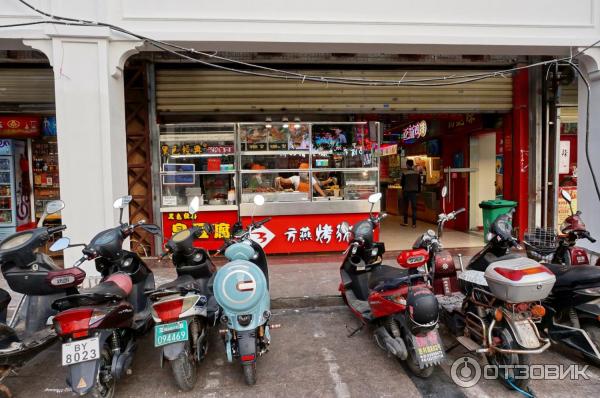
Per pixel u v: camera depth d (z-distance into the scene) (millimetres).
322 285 5289
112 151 4961
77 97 4836
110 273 3783
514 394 2928
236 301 2855
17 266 3252
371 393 2971
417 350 2881
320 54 6785
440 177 10125
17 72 6648
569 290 3205
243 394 2986
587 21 5668
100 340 2705
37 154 7695
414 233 8969
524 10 5543
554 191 7391
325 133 7254
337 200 6965
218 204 6945
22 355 2955
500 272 2846
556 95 7137
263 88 6902
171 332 2834
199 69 6812
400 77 7129
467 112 7457
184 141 6973
